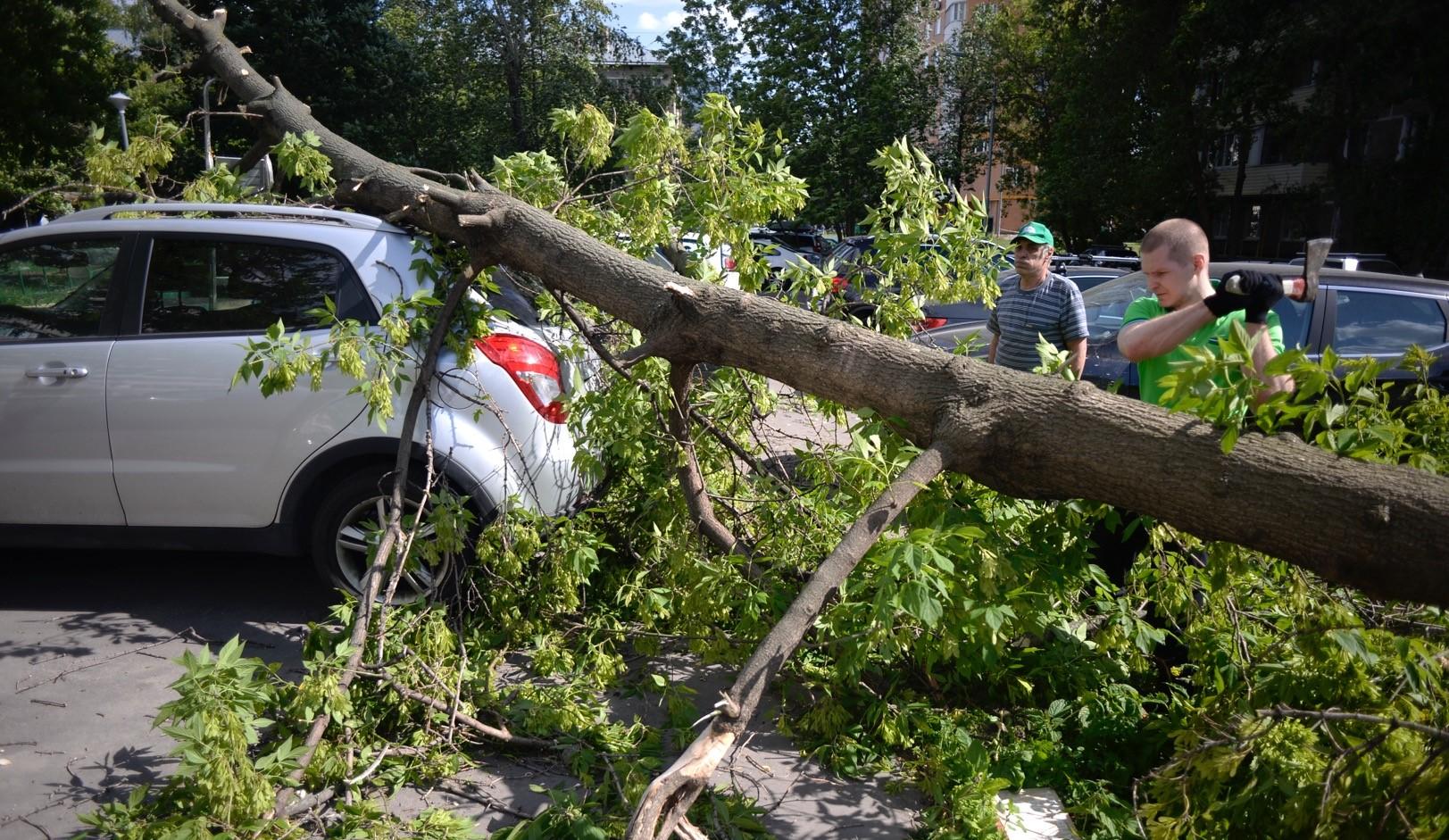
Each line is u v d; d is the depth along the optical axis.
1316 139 25.92
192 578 5.05
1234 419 2.63
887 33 23.08
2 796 3.17
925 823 3.13
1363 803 2.32
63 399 4.43
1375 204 25.14
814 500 4.02
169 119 5.37
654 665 4.27
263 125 5.44
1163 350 3.31
